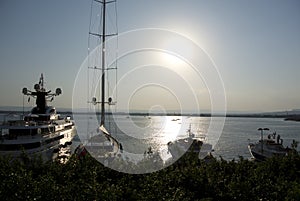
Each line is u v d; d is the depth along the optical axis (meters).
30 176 12.54
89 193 11.45
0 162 14.27
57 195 11.55
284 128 158.00
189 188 13.38
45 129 41.50
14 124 38.03
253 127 165.00
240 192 12.63
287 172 15.76
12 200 11.18
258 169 15.30
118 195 12.02
